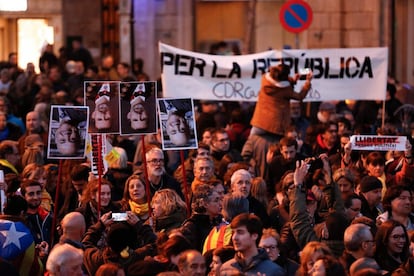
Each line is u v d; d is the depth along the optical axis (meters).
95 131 15.81
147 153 17.30
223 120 23.47
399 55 34.81
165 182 17.36
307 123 23.42
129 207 15.99
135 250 13.65
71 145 15.66
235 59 22.27
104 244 14.12
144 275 12.75
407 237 13.82
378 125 24.12
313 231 14.28
